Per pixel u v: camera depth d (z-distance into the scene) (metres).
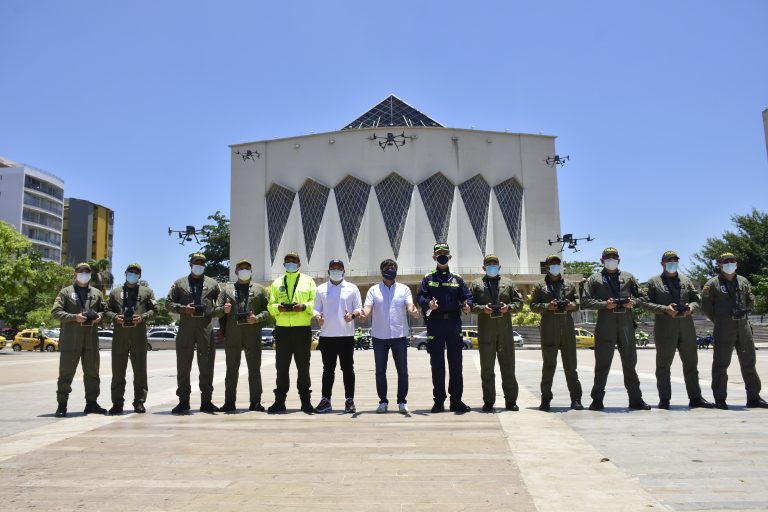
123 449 5.52
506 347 8.10
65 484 4.32
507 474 4.48
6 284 41.19
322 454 5.24
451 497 3.92
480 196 75.38
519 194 77.69
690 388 8.28
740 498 3.81
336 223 74.00
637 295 8.27
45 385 13.54
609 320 8.18
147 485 4.27
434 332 8.07
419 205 73.00
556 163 78.38
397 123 83.75
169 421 7.33
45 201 91.50
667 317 8.20
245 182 78.81
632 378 8.12
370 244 72.69
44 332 50.66
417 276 69.00
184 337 8.37
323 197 74.94
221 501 3.88
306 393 8.26
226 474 4.57
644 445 5.48
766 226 72.88
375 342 8.16
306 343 8.30
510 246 75.50
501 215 75.75
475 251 73.44
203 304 8.37
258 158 78.81
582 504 3.72
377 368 8.12
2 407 9.09
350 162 74.81
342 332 8.31
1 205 85.38
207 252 93.69
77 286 8.45
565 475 4.43
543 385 8.17
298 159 77.12
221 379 15.78
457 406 7.99
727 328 8.16
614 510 3.60
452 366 8.05
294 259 8.42
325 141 76.12
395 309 8.18
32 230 88.94
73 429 6.73
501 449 5.38
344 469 4.69
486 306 7.95
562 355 8.23
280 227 76.81
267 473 4.58
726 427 6.42
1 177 86.00
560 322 8.16
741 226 75.06
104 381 15.06
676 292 8.22
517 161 77.94
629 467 4.65
